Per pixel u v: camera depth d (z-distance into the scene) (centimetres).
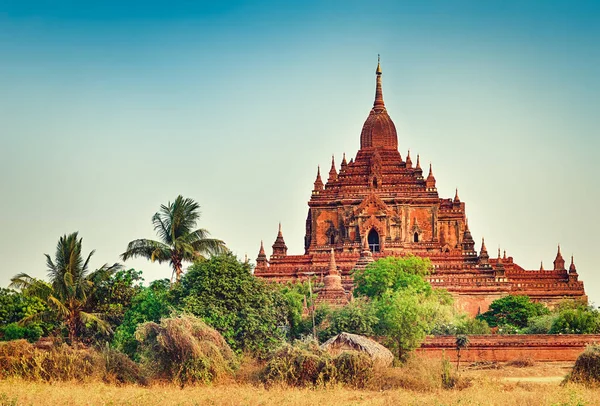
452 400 6975
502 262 15212
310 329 10331
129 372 7919
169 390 7312
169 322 7988
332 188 15488
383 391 7556
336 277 13125
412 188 15162
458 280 13775
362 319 9931
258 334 9244
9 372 7775
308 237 15875
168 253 10600
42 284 10044
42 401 6556
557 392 7338
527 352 10756
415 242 14962
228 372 8019
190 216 10719
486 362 10675
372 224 14875
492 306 13050
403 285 12306
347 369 7894
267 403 6725
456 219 15388
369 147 15838
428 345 10669
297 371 7888
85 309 10462
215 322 9106
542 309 13100
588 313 11731
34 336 10244
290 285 12319
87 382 7656
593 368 8012
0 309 10781
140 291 10606
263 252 14725
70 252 10138
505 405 6775
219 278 9388
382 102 16112
